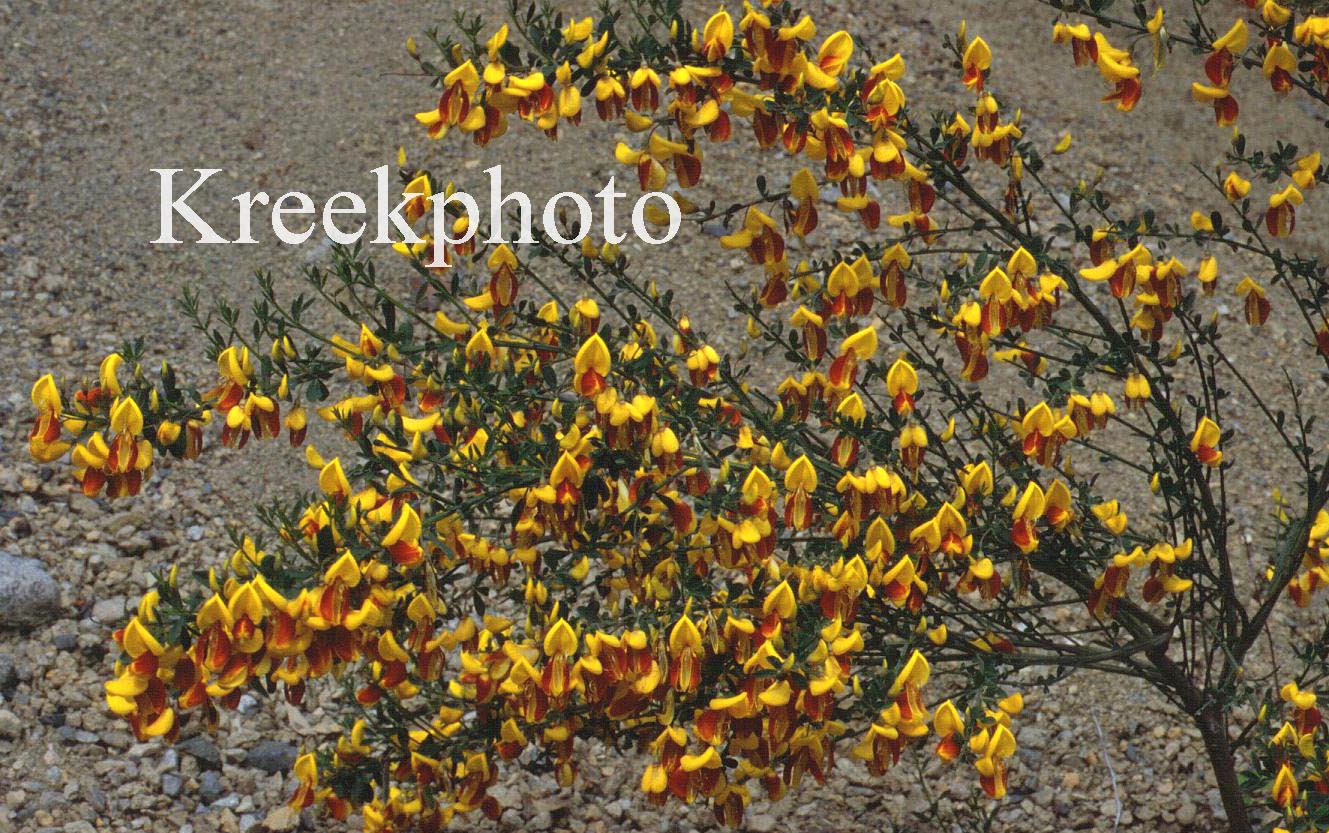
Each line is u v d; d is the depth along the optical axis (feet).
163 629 7.19
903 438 8.34
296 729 12.48
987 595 8.61
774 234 8.55
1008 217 10.36
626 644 7.77
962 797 12.54
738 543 7.89
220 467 15.03
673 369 9.36
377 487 8.21
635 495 8.41
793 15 8.10
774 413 8.93
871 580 8.21
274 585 7.22
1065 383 8.66
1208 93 8.63
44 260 17.13
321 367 8.50
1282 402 17.54
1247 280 9.38
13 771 11.52
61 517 14.02
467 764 9.55
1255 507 15.98
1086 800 12.66
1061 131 21.61
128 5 21.54
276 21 21.71
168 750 12.03
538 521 8.41
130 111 19.66
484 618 8.72
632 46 7.91
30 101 19.38
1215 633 10.01
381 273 17.47
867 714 8.08
